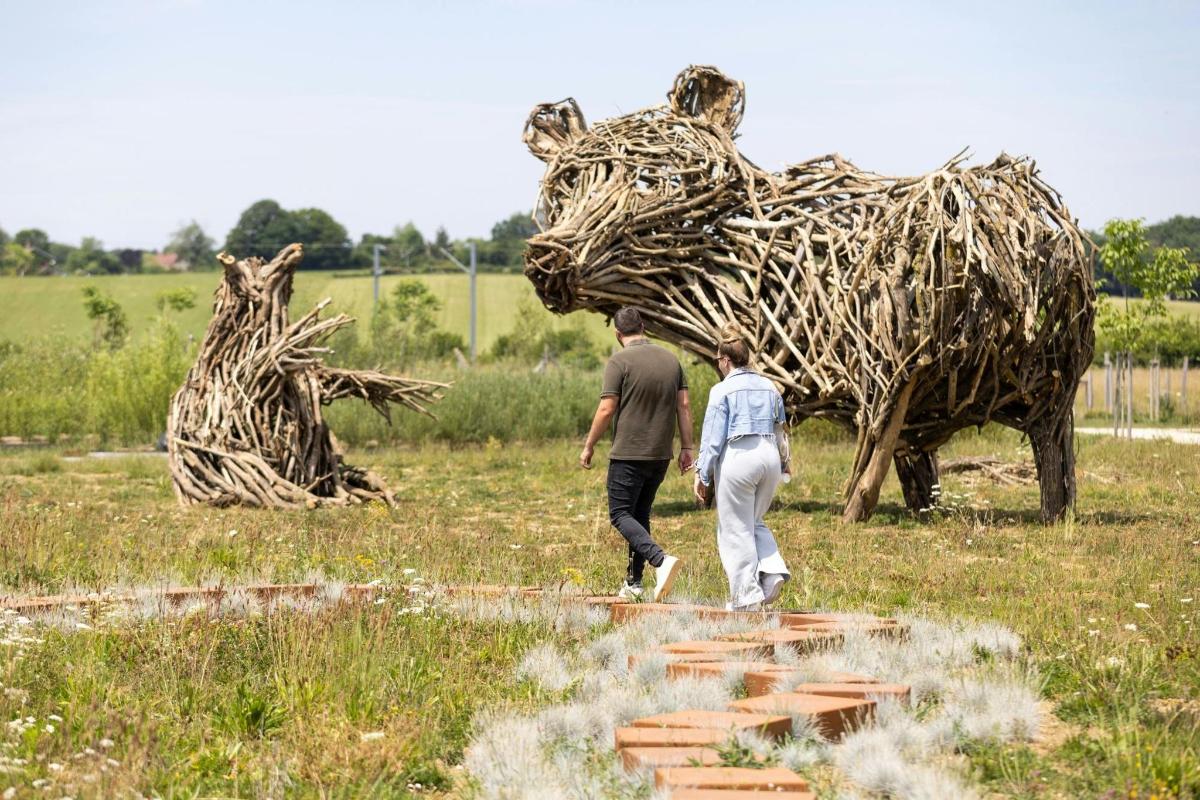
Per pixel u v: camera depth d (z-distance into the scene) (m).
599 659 10.12
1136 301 37.50
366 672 9.15
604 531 19.48
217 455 23.91
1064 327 19.78
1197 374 70.25
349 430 39.41
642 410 12.72
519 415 41.00
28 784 6.76
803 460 31.20
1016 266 18.66
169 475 29.70
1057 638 10.65
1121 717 7.92
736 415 11.83
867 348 20.03
